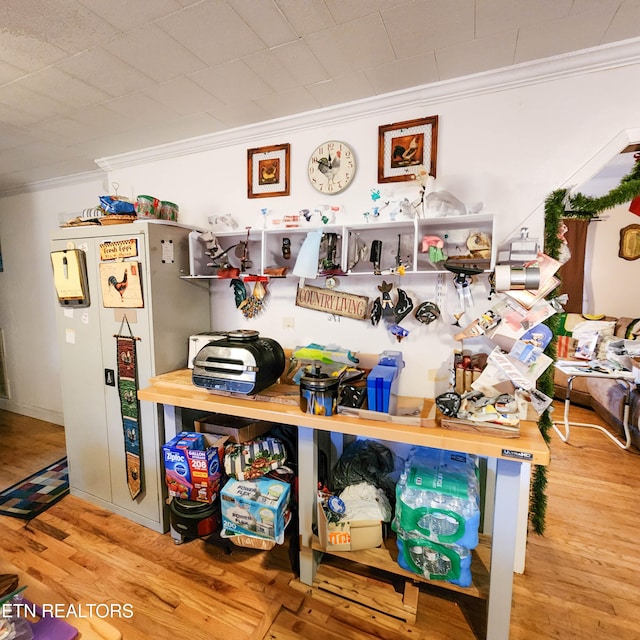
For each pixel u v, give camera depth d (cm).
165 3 120
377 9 123
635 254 420
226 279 233
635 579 169
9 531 201
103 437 218
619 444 307
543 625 146
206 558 181
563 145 158
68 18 126
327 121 196
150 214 204
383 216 190
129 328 202
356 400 157
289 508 177
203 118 203
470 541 138
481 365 170
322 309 204
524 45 142
